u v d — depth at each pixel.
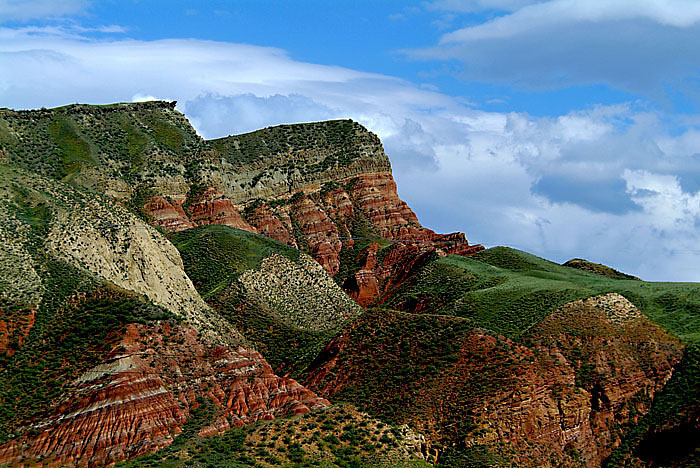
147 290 137.12
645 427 133.12
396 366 137.88
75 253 132.62
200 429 112.56
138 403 109.19
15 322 117.31
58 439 105.00
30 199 142.12
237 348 131.88
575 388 134.75
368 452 113.88
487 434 123.44
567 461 127.00
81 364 113.62
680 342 144.75
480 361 134.62
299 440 113.06
